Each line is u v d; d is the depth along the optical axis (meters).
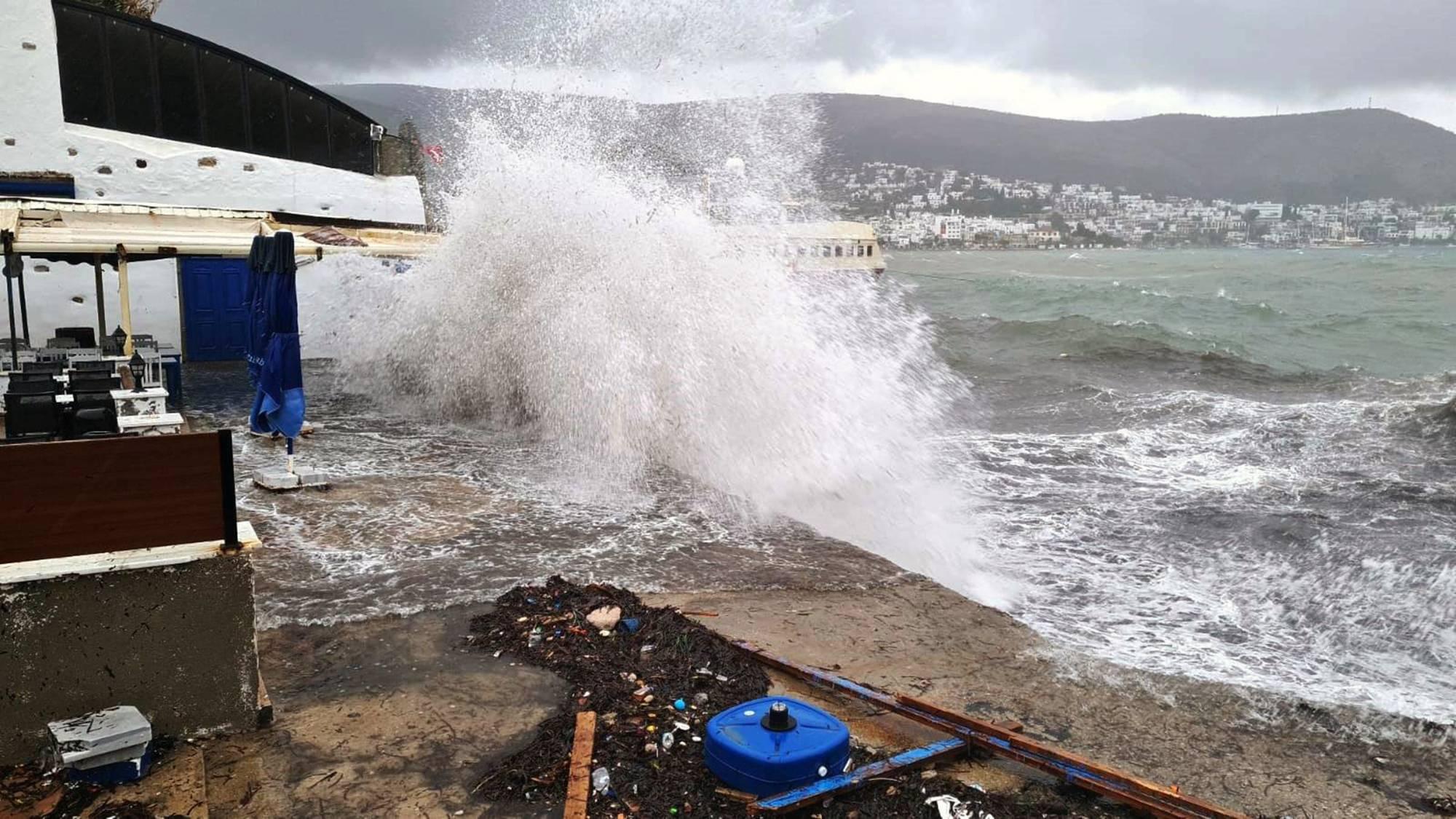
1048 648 5.23
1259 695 4.74
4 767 3.42
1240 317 40.31
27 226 9.38
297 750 3.73
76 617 3.49
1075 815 3.42
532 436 10.63
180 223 10.27
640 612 5.18
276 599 5.39
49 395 4.80
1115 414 14.91
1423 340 30.92
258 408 7.93
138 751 3.37
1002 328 32.16
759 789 3.40
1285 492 9.60
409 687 4.30
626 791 3.44
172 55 15.42
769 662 4.68
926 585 6.16
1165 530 8.32
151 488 3.51
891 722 4.16
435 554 6.31
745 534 7.15
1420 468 10.66
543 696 4.24
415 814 3.31
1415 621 6.10
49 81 14.05
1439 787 3.87
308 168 16.56
